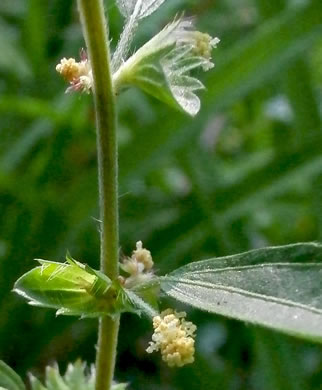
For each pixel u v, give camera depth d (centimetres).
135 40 21
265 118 25
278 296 10
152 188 22
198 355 18
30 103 20
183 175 23
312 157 19
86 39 10
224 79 19
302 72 20
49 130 21
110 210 10
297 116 20
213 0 25
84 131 21
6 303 18
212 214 19
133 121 23
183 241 19
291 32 19
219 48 23
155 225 20
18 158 21
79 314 10
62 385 13
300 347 19
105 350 11
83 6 10
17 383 11
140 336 20
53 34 23
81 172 21
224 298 10
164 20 22
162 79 10
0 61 22
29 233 19
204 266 10
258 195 19
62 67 10
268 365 17
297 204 22
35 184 20
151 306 10
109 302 10
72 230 19
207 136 25
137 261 11
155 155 19
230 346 20
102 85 10
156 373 19
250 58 19
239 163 23
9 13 25
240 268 10
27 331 19
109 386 11
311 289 9
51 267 10
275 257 10
